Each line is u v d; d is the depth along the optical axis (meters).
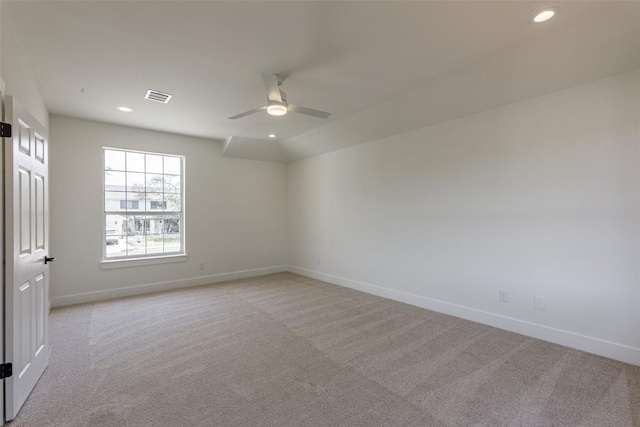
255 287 5.17
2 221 1.84
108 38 2.32
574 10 2.04
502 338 3.06
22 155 2.03
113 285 4.54
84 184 4.31
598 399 2.07
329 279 5.54
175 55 2.58
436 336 3.12
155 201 5.02
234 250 5.79
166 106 3.77
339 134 4.81
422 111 3.72
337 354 2.74
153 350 2.82
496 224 3.35
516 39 2.38
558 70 2.68
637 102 2.51
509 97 3.13
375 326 3.41
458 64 2.77
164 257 4.98
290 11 2.02
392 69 2.86
